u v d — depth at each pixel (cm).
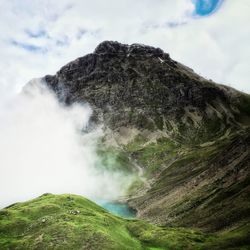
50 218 14500
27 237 13438
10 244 13088
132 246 13850
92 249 12588
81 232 13338
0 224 14238
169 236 15100
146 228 15975
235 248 14488
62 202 16525
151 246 14450
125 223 16362
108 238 13188
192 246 14512
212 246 14600
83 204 17100
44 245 12775
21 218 14662
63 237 13088
